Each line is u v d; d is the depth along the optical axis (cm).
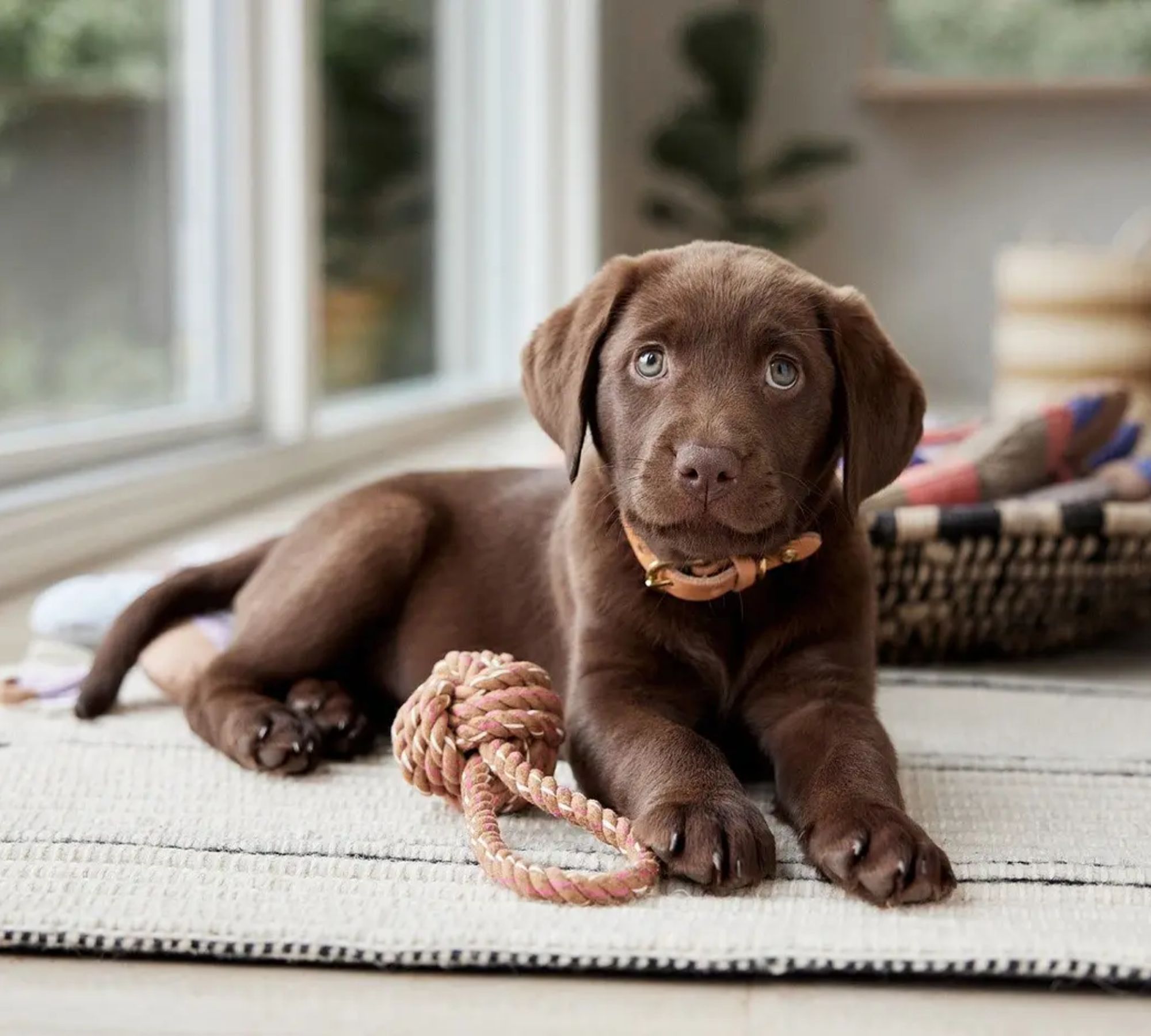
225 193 240
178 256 234
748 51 437
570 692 108
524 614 117
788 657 106
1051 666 141
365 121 296
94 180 207
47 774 108
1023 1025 82
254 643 117
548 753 101
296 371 243
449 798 100
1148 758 113
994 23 459
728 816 93
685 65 461
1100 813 103
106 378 213
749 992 84
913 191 471
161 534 198
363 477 252
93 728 118
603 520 107
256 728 109
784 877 93
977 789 107
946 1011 83
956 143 466
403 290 325
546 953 86
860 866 90
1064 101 458
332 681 118
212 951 87
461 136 361
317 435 253
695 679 107
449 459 274
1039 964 85
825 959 85
